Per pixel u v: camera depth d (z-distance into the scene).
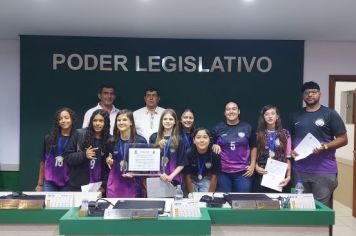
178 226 1.83
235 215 2.02
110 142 2.99
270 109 3.34
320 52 4.74
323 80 4.75
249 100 4.68
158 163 2.85
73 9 3.37
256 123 4.68
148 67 4.64
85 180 2.93
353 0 3.05
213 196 2.34
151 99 4.18
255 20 3.71
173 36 4.52
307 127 3.35
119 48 4.62
